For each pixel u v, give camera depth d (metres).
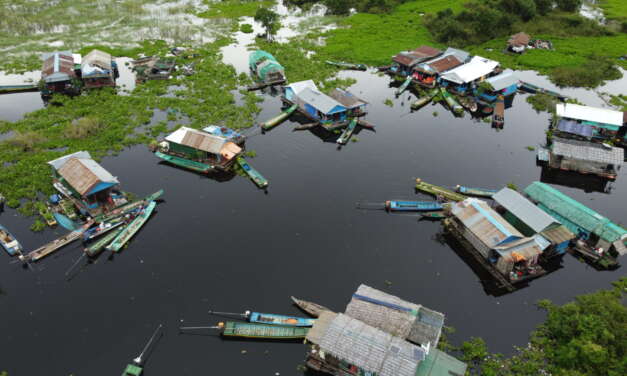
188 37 109.88
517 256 42.47
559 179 60.19
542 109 78.69
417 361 31.30
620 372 33.38
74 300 41.66
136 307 40.97
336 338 33.38
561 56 98.62
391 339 33.19
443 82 84.88
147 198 53.75
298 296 42.12
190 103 76.81
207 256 46.53
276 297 42.06
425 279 44.41
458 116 76.69
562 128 65.69
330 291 42.75
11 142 63.09
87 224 49.44
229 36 111.81
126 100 77.56
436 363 32.34
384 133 70.69
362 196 55.88
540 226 45.69
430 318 36.41
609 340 35.59
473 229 45.91
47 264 45.31
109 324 39.41
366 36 110.62
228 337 38.16
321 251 47.41
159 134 68.12
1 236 47.22
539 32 112.19
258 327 38.34
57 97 77.62
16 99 79.19
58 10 127.00
